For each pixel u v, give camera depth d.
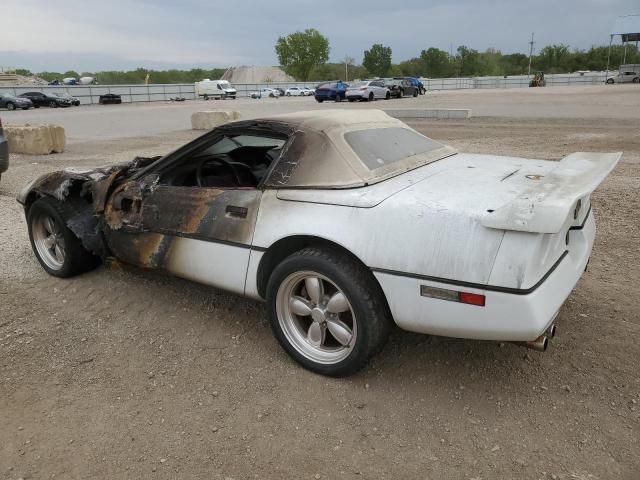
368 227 2.79
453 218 2.61
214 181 3.92
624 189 7.52
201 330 3.79
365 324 2.89
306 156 3.14
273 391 3.10
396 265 2.70
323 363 3.17
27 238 5.86
